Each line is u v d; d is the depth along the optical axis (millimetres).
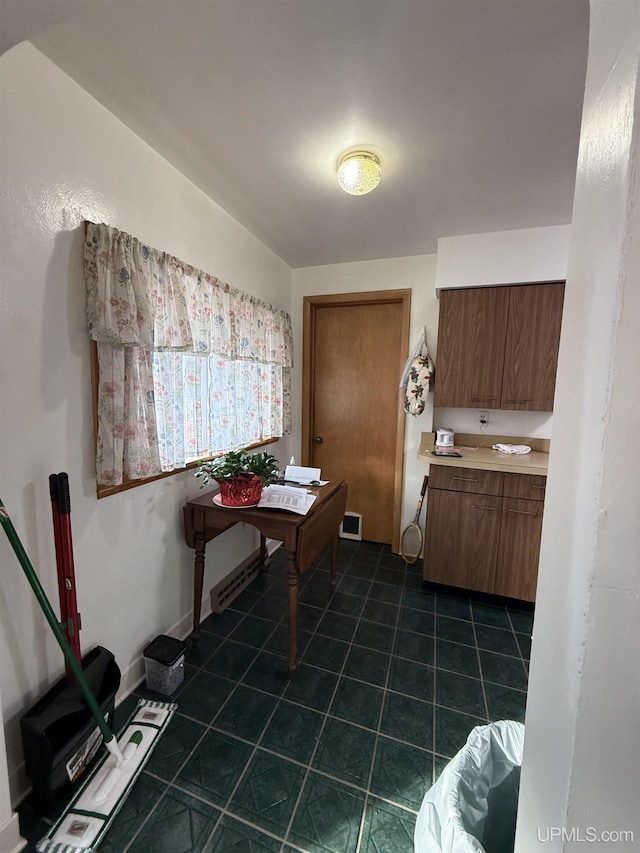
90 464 1312
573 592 439
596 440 400
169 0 894
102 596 1396
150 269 1449
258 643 1851
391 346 2934
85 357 1271
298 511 1653
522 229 2205
